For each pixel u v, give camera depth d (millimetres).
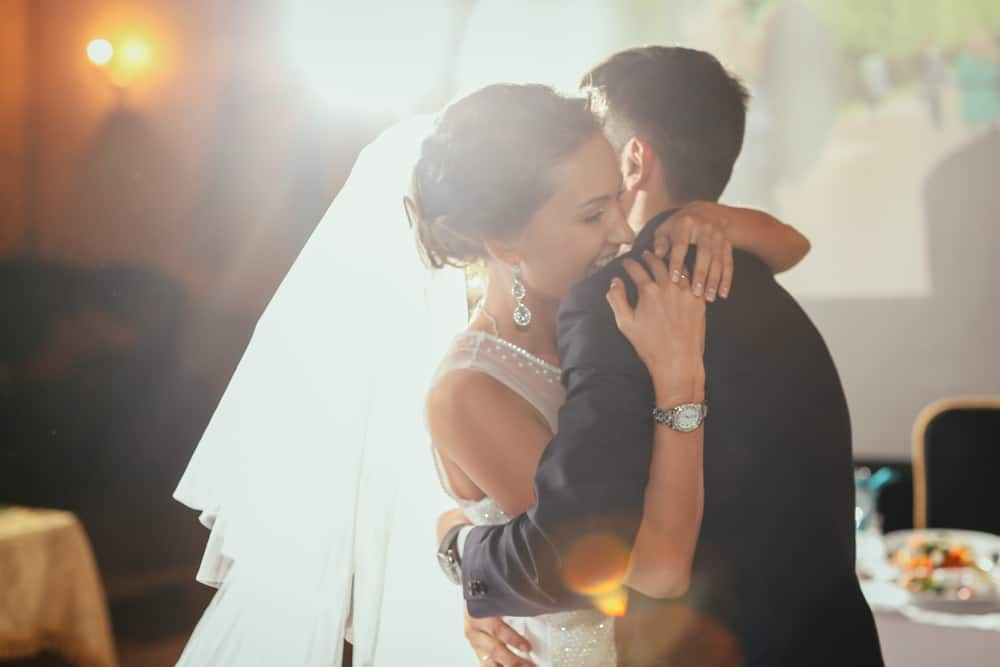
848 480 1271
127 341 5793
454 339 1417
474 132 1308
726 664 1181
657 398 1164
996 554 2465
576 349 1207
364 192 1723
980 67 4156
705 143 1369
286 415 1724
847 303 4348
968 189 4211
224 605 1749
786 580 1183
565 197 1293
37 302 5840
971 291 4242
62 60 5824
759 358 1221
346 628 1736
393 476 1695
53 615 3514
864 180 4293
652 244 1273
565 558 1139
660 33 4402
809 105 4309
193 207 5703
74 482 5664
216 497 1752
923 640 1958
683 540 1147
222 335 5691
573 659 1386
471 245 1373
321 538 1702
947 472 3510
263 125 5512
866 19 4227
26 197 5914
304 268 1739
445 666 1688
